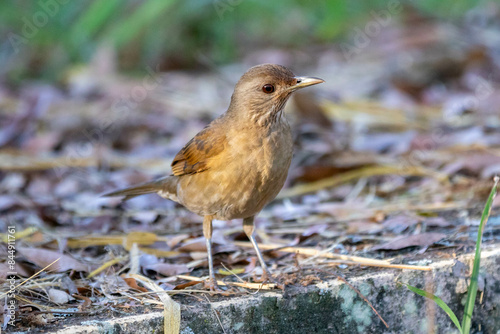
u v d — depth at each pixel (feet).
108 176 43.19
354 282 25.45
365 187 39.32
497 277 26.91
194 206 28.22
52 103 52.42
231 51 67.15
